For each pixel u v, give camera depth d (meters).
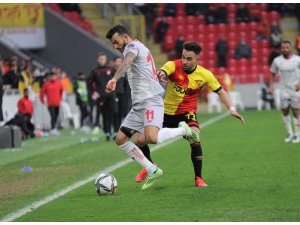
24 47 69.75
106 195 23.02
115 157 33.91
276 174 26.36
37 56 71.19
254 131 46.00
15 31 69.31
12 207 21.61
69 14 73.38
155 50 78.94
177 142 39.97
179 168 29.14
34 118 54.59
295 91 37.84
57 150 39.34
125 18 73.62
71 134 51.47
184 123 23.69
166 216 19.48
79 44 70.88
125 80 44.34
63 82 60.53
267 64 78.88
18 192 24.47
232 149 35.69
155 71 23.17
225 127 50.44
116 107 43.22
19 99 51.22
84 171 29.23
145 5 80.69
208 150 35.72
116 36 22.66
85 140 44.50
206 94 73.75
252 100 73.19
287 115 38.50
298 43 68.69
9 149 41.44
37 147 42.16
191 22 81.06
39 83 57.09
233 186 23.97
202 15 81.69
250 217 19.03
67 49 71.06
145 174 24.73
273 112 65.19
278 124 50.94
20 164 32.88
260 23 81.12
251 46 80.06
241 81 73.38
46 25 70.88
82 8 77.19
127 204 21.38
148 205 21.08
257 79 73.31
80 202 22.02
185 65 23.77
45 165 31.97
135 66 22.75
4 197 23.55
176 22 81.00
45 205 21.75
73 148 40.09
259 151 34.28
